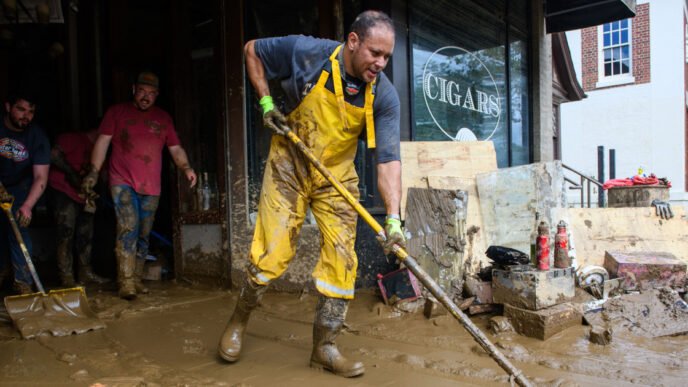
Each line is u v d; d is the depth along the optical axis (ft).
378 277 12.01
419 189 12.35
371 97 7.23
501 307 10.58
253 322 10.95
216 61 14.19
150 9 20.13
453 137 18.02
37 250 18.86
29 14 15.07
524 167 13.39
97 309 11.93
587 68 50.93
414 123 15.81
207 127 15.08
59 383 7.32
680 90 46.37
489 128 20.22
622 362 7.83
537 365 7.87
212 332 10.17
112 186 13.12
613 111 49.65
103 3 19.98
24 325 9.90
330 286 7.69
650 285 11.80
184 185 15.43
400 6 15.42
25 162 12.83
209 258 14.74
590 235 14.28
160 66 20.21
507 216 13.56
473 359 8.26
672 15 46.50
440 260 11.81
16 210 13.02
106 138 13.06
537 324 9.12
